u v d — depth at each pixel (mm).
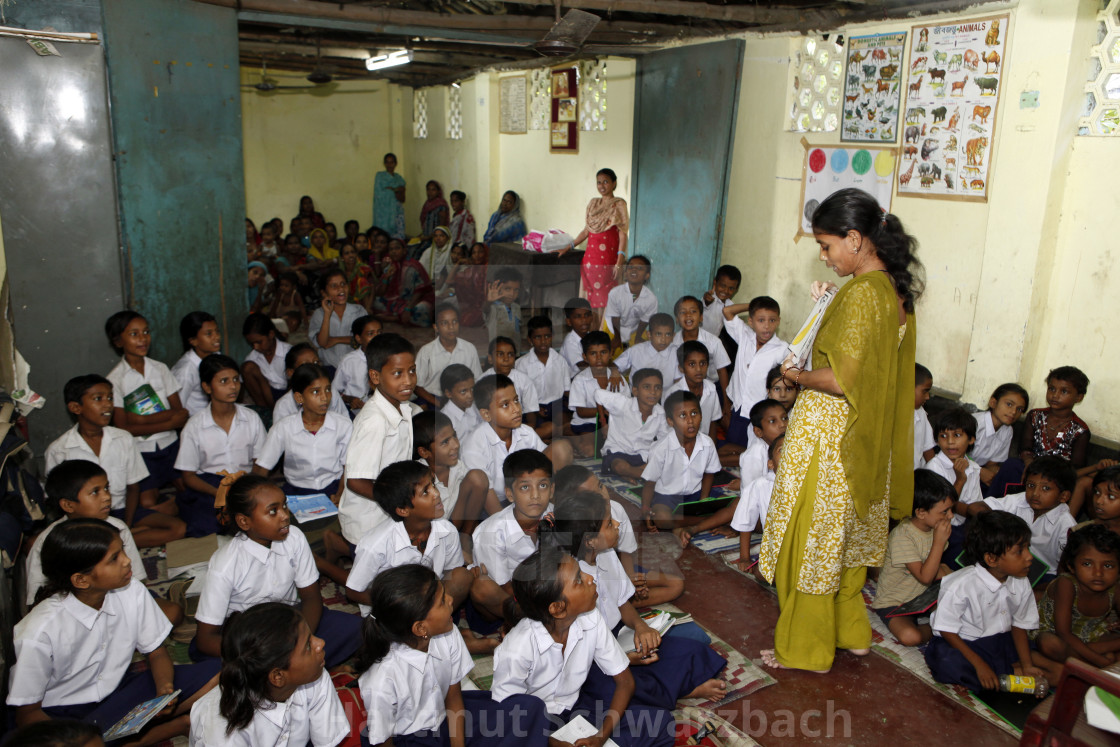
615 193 6816
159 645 2268
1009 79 3557
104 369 4051
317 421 3326
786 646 2541
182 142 4164
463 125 9344
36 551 2543
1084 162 3441
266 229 7730
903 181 4148
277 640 1854
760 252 5203
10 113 3635
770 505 2590
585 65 7066
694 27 5406
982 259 3783
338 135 10531
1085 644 2539
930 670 2555
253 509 2346
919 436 3479
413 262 7285
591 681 2211
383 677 1988
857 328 2258
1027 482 3031
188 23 4086
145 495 3482
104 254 3947
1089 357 3520
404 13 4520
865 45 4262
